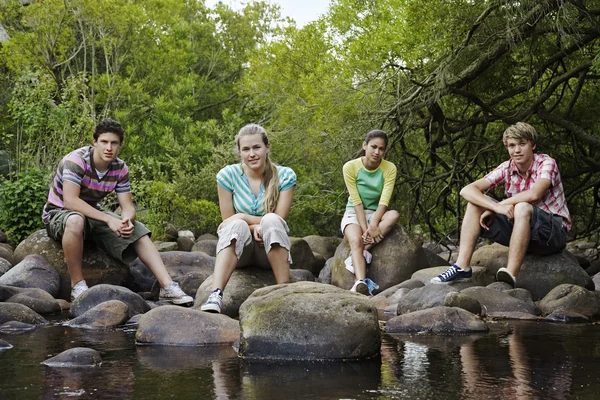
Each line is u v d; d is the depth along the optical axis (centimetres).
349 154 1131
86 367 370
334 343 393
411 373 348
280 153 1427
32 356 400
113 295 571
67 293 711
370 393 307
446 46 964
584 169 1212
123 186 699
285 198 589
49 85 1387
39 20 1898
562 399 293
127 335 480
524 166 661
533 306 574
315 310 402
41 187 1141
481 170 1280
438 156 1252
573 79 1257
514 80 1170
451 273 645
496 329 492
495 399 295
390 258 763
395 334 474
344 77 1049
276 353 396
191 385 327
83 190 687
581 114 1206
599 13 955
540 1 888
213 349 426
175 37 2272
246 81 1291
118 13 1984
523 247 633
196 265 788
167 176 1853
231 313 570
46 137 1323
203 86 2380
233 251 539
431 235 1334
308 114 1141
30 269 691
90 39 2061
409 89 1057
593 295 577
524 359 379
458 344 429
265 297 417
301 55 1147
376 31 1027
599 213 1414
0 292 609
